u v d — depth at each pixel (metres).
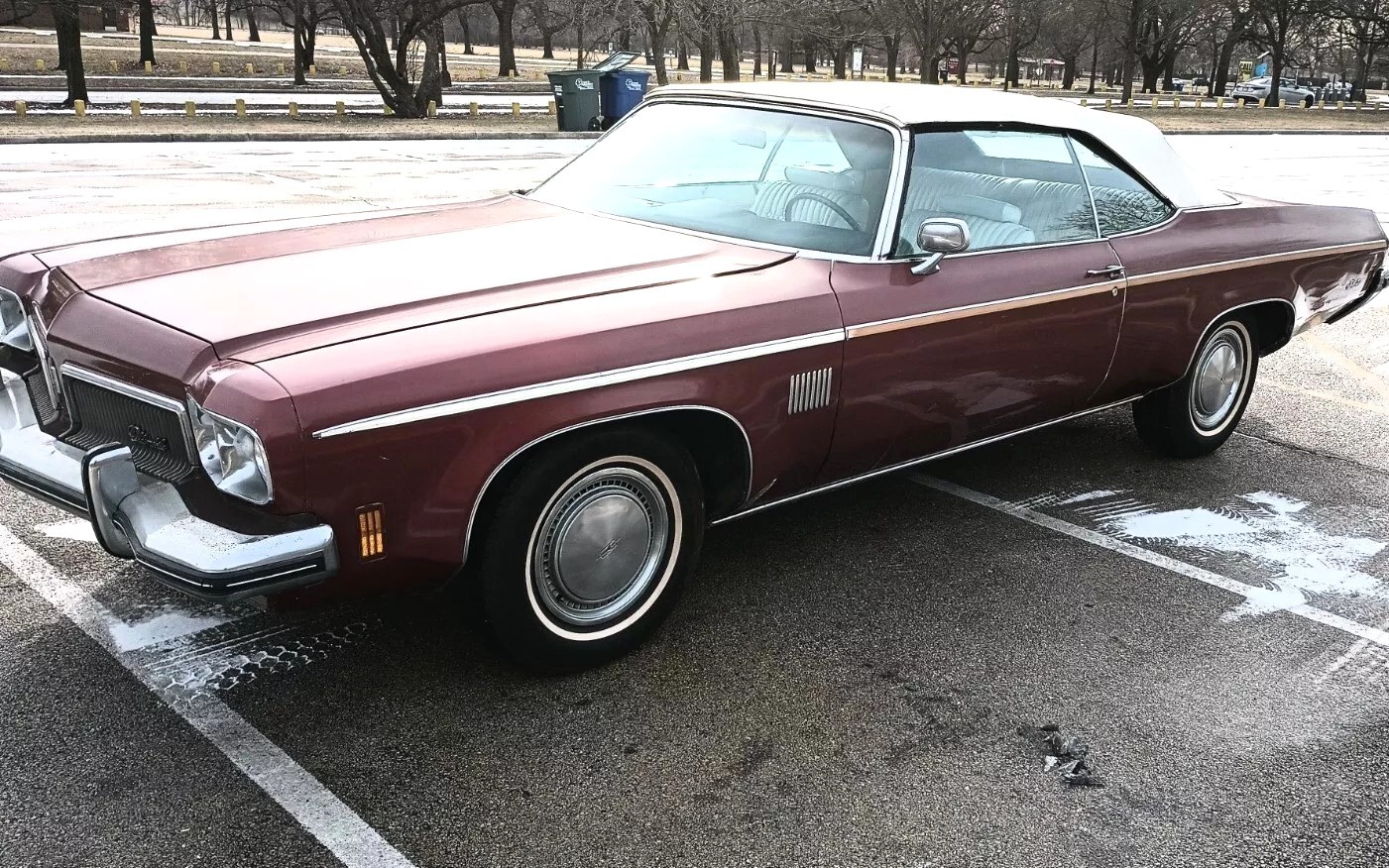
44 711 2.97
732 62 36.94
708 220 3.83
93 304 3.00
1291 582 4.14
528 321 2.93
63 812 2.60
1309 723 3.23
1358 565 4.31
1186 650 3.61
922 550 4.24
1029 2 54.09
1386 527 4.69
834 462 3.69
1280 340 5.31
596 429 3.02
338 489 2.59
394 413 2.61
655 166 4.14
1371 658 3.62
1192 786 2.92
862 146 3.81
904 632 3.62
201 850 2.50
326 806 2.66
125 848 2.49
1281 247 5.02
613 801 2.74
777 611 3.71
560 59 83.00
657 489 3.26
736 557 4.11
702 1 35.41
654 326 3.08
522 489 2.91
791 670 3.36
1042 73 97.00
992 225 4.00
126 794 2.67
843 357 3.48
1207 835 2.73
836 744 3.01
